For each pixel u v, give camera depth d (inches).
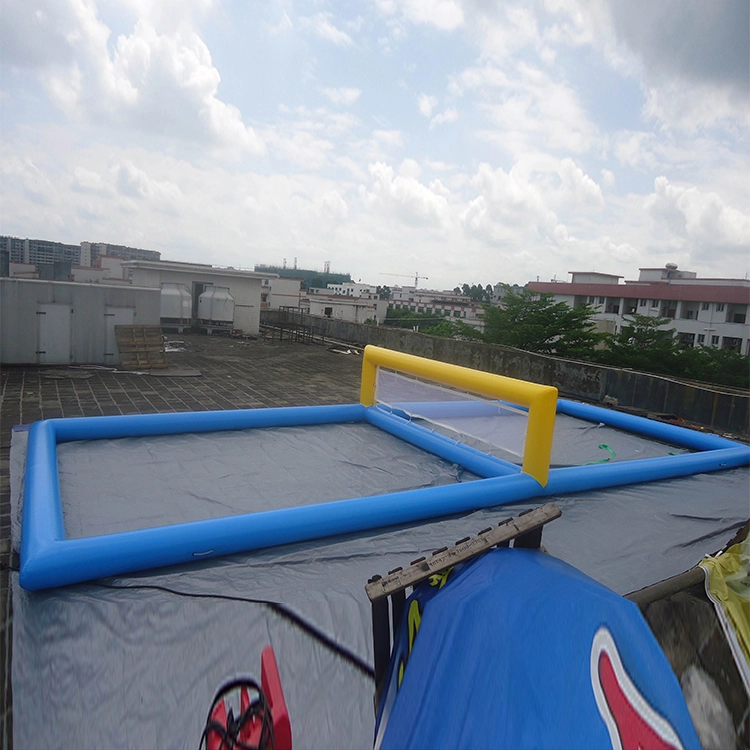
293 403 390.0
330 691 94.3
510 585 67.2
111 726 95.7
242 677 96.9
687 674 95.4
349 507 159.2
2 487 199.9
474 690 56.9
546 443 193.8
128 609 115.6
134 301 488.4
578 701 54.4
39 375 422.0
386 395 285.6
